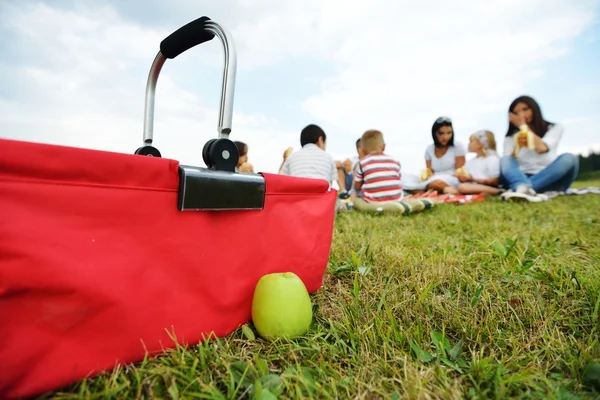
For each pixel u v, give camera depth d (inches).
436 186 168.2
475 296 36.5
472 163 170.2
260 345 29.7
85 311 21.5
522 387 24.9
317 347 28.4
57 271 20.1
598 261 48.1
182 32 34.8
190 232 26.2
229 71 29.8
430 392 22.9
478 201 142.4
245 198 29.0
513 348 28.5
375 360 27.4
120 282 22.6
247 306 31.2
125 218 22.9
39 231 19.7
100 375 22.4
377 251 54.7
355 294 36.1
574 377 25.4
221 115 29.4
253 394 22.8
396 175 124.9
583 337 30.2
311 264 36.6
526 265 44.6
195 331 27.1
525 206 116.2
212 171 26.7
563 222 81.2
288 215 34.1
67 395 20.8
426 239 63.8
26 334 19.7
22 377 19.7
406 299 37.5
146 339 24.3
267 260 32.3
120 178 22.6
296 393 23.0
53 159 20.0
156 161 23.9
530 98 155.6
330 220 39.4
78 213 21.1
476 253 52.9
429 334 31.4
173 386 22.0
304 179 35.6
